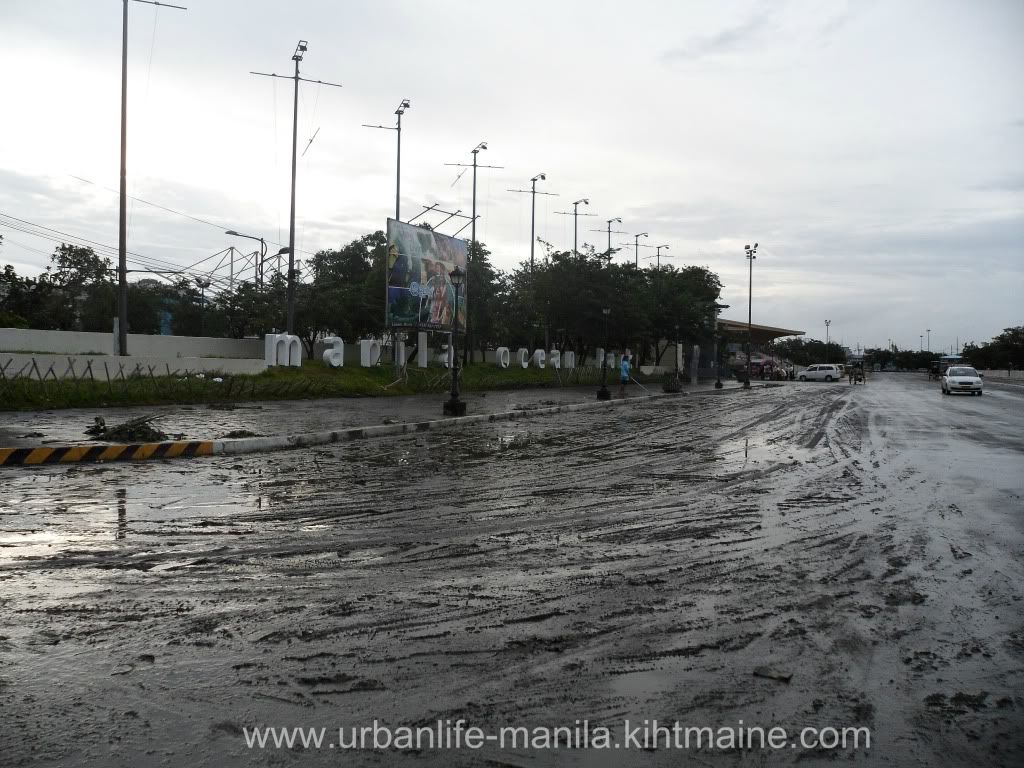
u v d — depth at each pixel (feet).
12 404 59.26
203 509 26.63
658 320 176.04
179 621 15.44
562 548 21.86
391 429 54.60
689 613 16.35
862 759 10.64
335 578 18.57
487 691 12.46
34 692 12.18
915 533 24.12
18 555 20.25
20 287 124.26
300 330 116.57
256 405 72.54
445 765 10.30
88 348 94.68
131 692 12.23
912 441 52.60
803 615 16.34
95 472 34.45
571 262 149.59
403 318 101.76
